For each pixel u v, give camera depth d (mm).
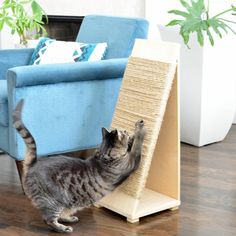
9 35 4406
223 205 2438
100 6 4199
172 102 2309
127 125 2352
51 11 4469
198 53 3154
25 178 2232
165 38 3340
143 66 2328
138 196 2273
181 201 2488
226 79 3299
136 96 2332
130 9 4059
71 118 2654
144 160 2250
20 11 3592
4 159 3133
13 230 2215
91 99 2701
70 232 2191
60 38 4512
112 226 2246
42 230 2217
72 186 2170
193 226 2229
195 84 3221
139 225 2250
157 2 3916
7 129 2584
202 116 3252
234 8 2453
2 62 3232
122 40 2850
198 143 3330
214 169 2918
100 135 2789
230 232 2172
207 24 2273
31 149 2195
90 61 2656
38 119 2533
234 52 3293
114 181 2211
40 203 2191
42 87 2512
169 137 2375
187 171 2891
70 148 2691
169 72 2211
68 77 2564
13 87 2422
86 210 2412
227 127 3455
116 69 2703
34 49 3338
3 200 2525
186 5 2316
